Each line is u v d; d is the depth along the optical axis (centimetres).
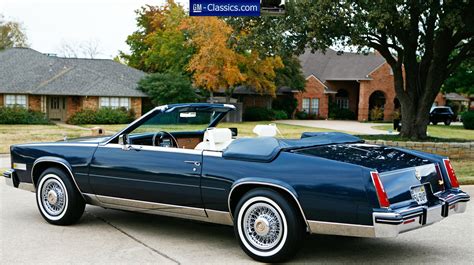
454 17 1409
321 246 573
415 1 1465
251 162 521
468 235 625
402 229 461
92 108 3875
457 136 2838
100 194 625
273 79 4419
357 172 466
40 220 690
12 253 540
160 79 4069
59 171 652
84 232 628
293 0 1586
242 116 4669
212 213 552
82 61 4359
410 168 506
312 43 1658
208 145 595
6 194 879
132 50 5756
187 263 509
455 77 4238
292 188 489
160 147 586
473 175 1138
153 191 580
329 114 5344
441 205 509
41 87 3791
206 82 3847
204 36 3747
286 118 5050
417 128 1827
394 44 1831
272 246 505
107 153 616
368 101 5053
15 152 695
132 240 593
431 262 517
